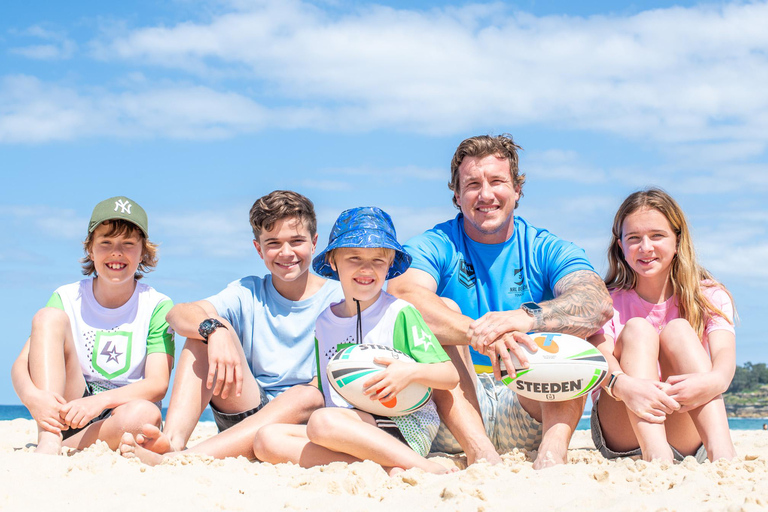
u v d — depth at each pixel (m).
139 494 2.98
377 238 4.04
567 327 4.10
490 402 4.39
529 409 4.11
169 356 4.67
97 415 4.04
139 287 4.84
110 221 4.50
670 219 4.54
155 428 3.76
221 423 4.71
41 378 4.04
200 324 4.27
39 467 3.36
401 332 4.06
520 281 4.82
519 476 3.19
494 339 3.89
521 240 4.89
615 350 4.20
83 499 2.90
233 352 4.21
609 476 3.14
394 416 3.85
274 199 4.82
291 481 3.23
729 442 3.68
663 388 3.68
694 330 4.43
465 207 4.73
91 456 3.62
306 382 4.88
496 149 4.68
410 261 4.43
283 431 3.89
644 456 3.65
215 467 3.62
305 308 4.95
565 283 4.50
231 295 4.88
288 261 4.82
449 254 4.86
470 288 4.82
